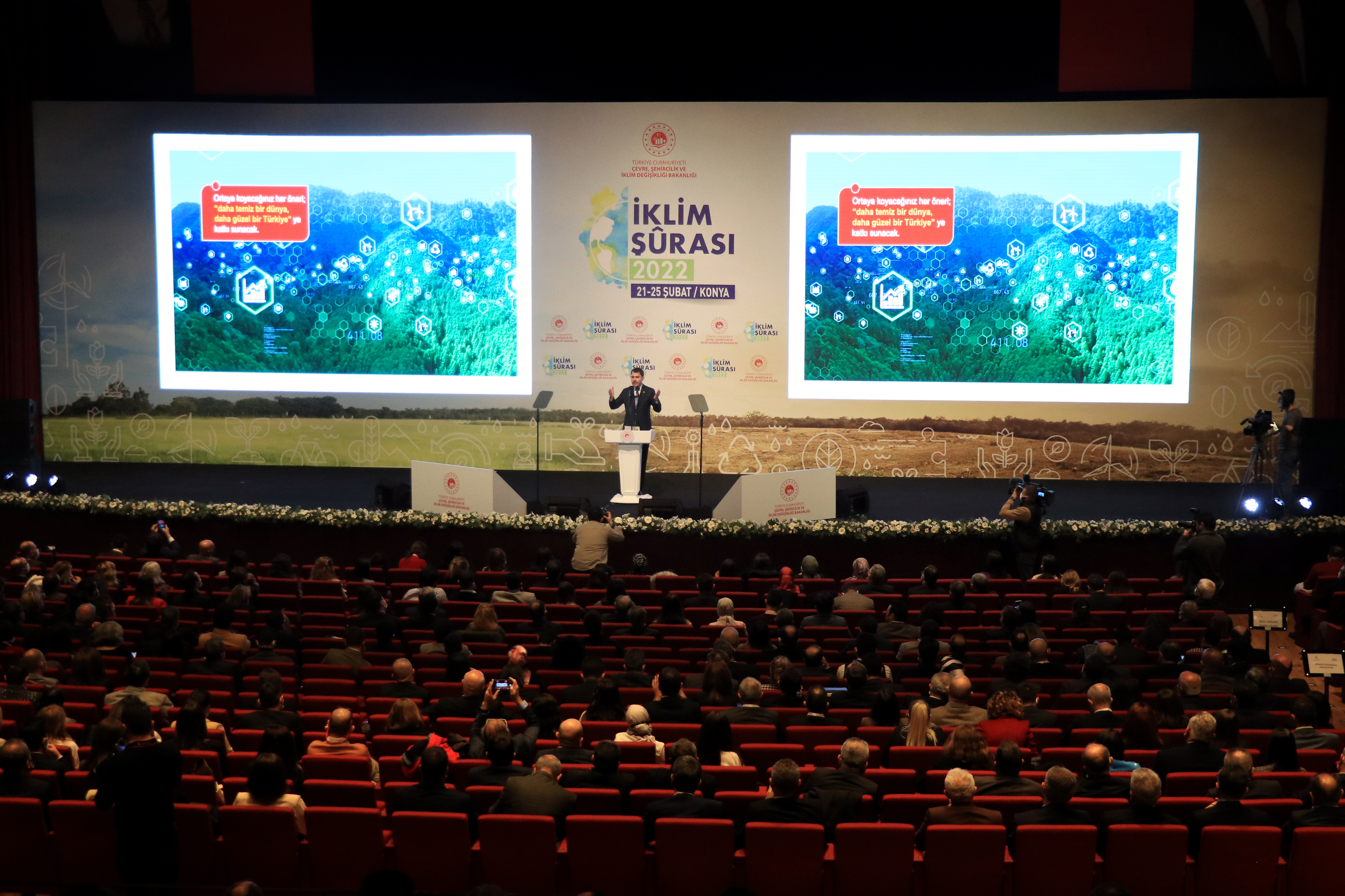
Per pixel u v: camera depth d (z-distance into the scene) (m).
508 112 18.62
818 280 18.58
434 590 10.38
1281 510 15.49
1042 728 7.54
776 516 13.86
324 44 18.92
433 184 18.81
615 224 18.62
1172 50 17.75
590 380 18.88
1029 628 9.47
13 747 6.02
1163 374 18.31
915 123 18.28
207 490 17.41
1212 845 5.67
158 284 19.20
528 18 18.67
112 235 19.17
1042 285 18.36
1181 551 12.52
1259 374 18.19
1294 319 18.05
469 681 7.62
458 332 18.97
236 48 18.80
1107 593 11.51
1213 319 18.17
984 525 13.42
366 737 7.49
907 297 18.53
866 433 18.72
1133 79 17.83
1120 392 18.41
